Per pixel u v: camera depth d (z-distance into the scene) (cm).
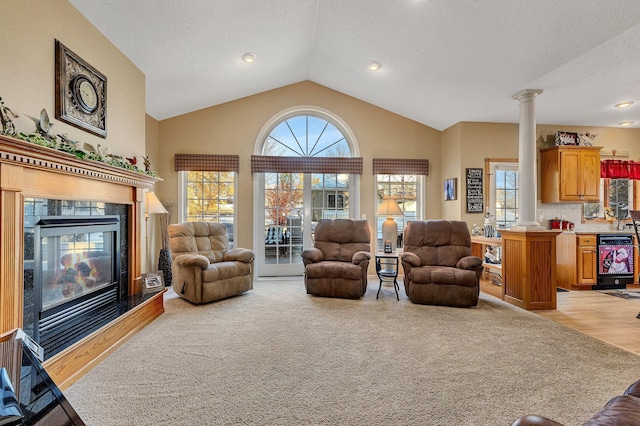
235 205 520
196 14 302
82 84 256
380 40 362
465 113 483
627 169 527
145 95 405
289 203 543
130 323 273
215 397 184
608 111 463
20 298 185
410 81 435
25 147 176
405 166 542
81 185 243
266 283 492
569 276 478
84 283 262
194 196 522
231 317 328
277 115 529
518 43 311
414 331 290
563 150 493
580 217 531
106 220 281
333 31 373
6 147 165
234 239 521
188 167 504
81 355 208
